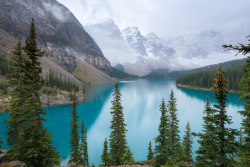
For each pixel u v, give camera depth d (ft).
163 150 59.47
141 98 408.26
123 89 600.39
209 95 422.00
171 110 91.25
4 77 281.74
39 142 40.60
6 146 117.91
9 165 30.91
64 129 176.65
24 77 46.68
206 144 32.65
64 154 120.47
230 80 422.82
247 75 36.14
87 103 332.39
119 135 82.43
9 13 621.72
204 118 33.68
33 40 47.16
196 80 577.84
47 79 378.32
